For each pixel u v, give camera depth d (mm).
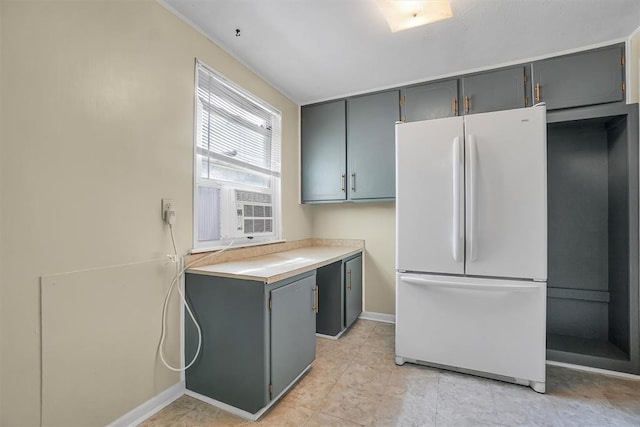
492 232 1854
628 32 1979
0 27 1062
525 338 1788
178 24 1766
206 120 1986
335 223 3279
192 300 1756
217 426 1483
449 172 1963
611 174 2180
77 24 1285
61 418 1227
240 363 1603
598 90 2107
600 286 2254
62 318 1230
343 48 2143
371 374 1976
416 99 2648
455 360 1950
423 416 1550
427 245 2018
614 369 1932
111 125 1411
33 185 1146
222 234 2092
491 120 1857
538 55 2250
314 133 3072
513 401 1670
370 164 2820
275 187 2777
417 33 1970
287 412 1589
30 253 1139
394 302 3018
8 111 1082
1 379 1072
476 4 1696
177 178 1753
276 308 1628
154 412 1579
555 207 2369
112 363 1406
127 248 1479
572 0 1675
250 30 1930
